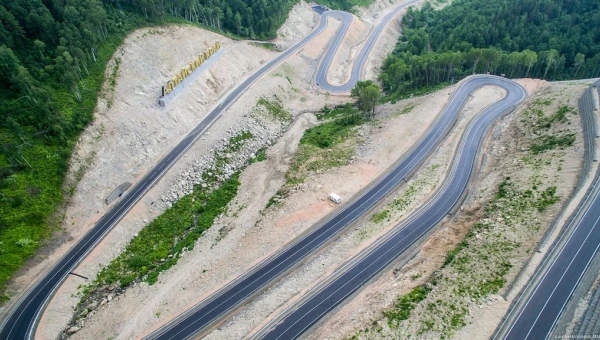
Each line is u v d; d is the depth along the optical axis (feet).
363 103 380.17
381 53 561.02
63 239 244.63
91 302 222.69
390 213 250.16
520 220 202.49
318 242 239.71
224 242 252.21
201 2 468.75
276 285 217.97
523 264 178.50
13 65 269.64
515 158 256.93
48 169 256.52
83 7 329.31
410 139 317.22
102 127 296.30
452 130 320.09
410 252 224.53
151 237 265.34
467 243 204.95
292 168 312.71
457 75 418.10
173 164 309.42
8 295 211.82
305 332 188.75
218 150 334.03
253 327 193.98
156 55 369.71
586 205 195.83
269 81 429.79
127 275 238.89
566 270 172.86
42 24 299.99
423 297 180.96
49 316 207.72
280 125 391.24
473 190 257.14
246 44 471.21
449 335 160.25
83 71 312.29
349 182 282.56
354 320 184.24
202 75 387.34
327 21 609.42
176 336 198.49
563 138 246.68
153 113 331.16
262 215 270.26
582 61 385.29
